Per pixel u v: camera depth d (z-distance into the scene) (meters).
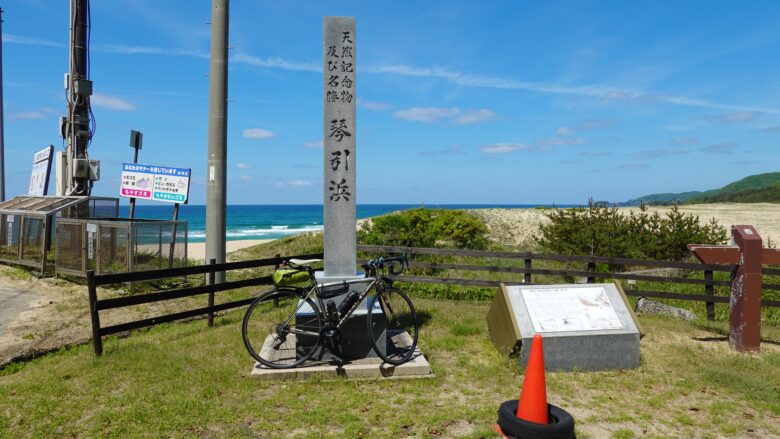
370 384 5.64
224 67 10.48
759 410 5.24
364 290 6.19
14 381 5.72
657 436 4.58
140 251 11.27
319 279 6.23
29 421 4.59
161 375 5.68
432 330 7.96
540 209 34.25
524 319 6.45
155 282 11.42
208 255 10.71
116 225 11.11
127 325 6.84
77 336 7.59
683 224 14.30
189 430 4.46
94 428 4.46
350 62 6.42
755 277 7.24
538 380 4.44
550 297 6.74
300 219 91.06
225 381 5.55
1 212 12.84
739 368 6.49
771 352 7.32
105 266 11.13
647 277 9.74
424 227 18.33
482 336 7.69
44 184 16.36
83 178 14.50
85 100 14.80
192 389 5.34
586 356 6.34
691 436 4.62
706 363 6.64
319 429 4.52
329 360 6.10
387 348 6.71
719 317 10.59
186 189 12.91
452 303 10.23
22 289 10.59
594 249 14.51
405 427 4.57
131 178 13.81
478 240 18.77
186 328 8.01
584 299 6.73
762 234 24.50
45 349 6.94
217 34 10.40
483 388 5.61
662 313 9.78
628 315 6.58
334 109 6.41
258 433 4.43
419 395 5.37
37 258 12.09
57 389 5.29
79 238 11.28
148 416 4.67
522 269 10.09
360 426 4.54
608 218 15.20
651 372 6.28
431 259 15.91
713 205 49.81
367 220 23.89
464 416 4.81
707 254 7.36
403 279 10.54
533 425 4.21
